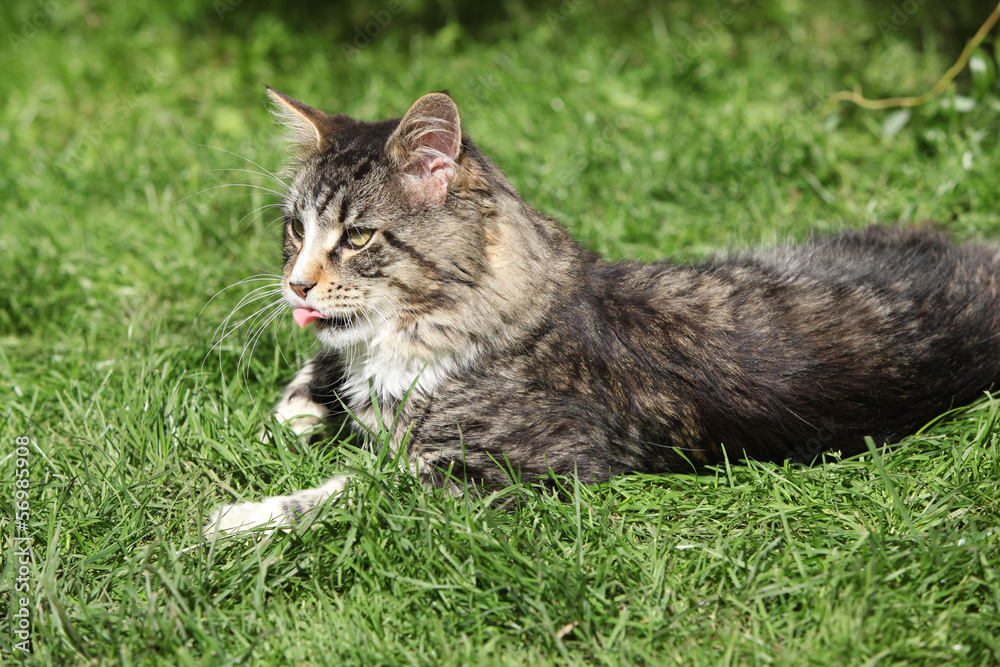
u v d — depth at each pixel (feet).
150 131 24.23
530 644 10.36
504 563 10.92
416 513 11.59
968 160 19.54
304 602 10.85
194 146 22.95
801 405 12.94
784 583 10.68
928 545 10.87
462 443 12.50
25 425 13.97
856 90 21.59
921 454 12.75
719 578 11.12
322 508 11.49
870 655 9.79
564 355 12.76
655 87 24.43
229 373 15.62
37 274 18.65
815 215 19.27
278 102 14.26
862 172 20.53
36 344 17.03
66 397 14.74
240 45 28.02
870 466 12.41
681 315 13.32
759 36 26.53
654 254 18.29
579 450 12.82
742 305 13.52
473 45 26.99
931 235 15.97
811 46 25.88
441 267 12.27
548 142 22.13
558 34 27.30
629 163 20.94
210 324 16.72
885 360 13.12
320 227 12.78
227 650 10.14
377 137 13.07
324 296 12.53
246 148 22.50
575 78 24.80
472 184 12.38
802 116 21.99
